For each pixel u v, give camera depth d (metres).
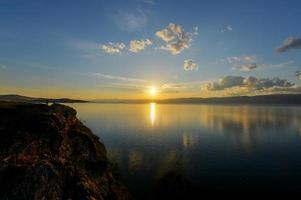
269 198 37.62
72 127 42.22
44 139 27.03
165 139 87.94
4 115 33.06
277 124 142.00
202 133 104.81
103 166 32.12
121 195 29.78
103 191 25.31
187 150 69.31
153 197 37.41
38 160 20.83
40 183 17.97
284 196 38.12
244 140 87.19
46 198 17.44
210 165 54.34
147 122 153.62
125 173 47.69
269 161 57.75
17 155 21.47
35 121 30.97
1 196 16.45
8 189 17.02
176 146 75.00
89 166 29.95
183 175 47.03
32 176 18.19
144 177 45.72
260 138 91.75
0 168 18.73
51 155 23.75
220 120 170.00
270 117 194.75
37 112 36.62
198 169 51.22
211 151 68.31
